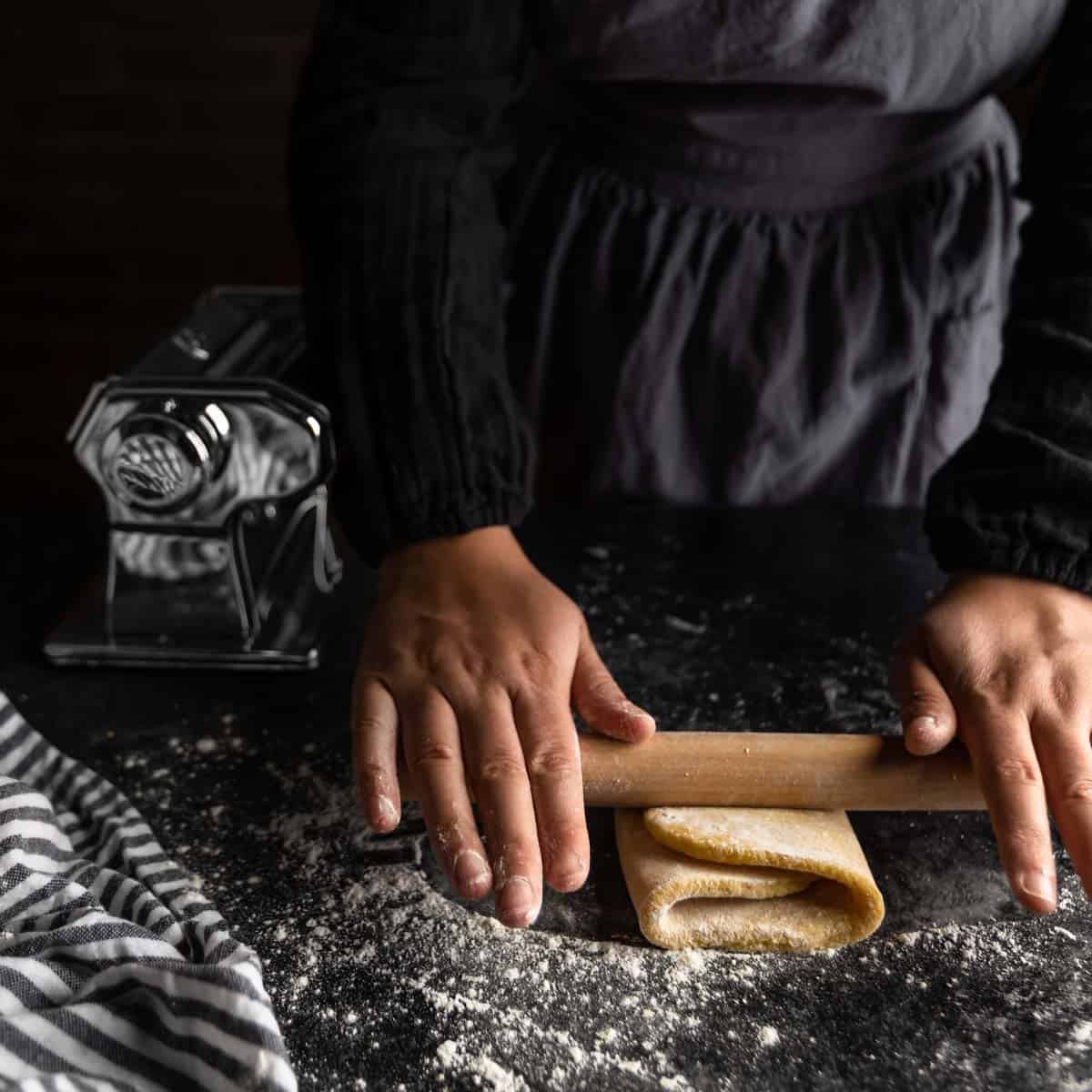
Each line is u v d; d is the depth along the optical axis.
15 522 0.95
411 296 0.77
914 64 0.82
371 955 0.65
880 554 0.91
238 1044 0.58
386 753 0.69
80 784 0.72
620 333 0.94
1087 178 0.76
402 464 0.76
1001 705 0.68
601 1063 0.61
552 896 0.68
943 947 0.66
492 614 0.73
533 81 0.97
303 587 0.87
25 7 1.92
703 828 0.67
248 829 0.72
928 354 0.94
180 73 1.97
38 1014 0.59
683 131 0.89
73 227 2.06
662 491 0.97
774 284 0.92
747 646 0.83
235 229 2.06
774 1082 0.60
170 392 0.77
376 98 0.81
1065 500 0.71
